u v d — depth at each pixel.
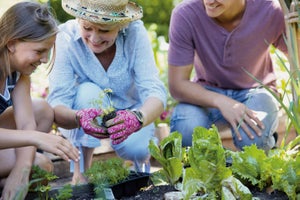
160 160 2.37
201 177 2.12
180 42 2.96
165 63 4.80
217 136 2.21
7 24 2.18
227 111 2.80
